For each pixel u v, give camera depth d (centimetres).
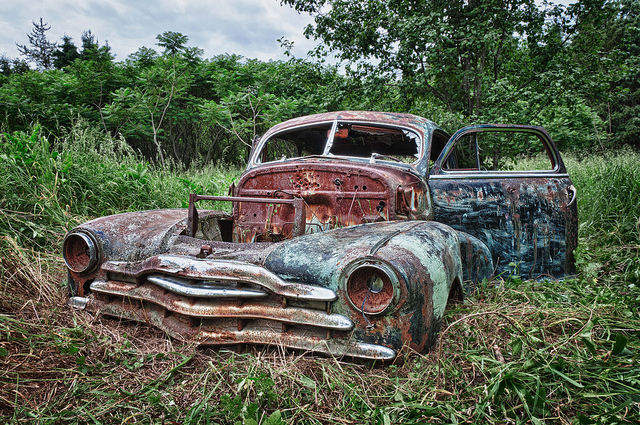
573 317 214
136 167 544
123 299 214
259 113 1239
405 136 334
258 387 154
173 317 199
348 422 141
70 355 185
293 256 184
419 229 205
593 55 691
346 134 331
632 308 237
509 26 661
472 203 312
